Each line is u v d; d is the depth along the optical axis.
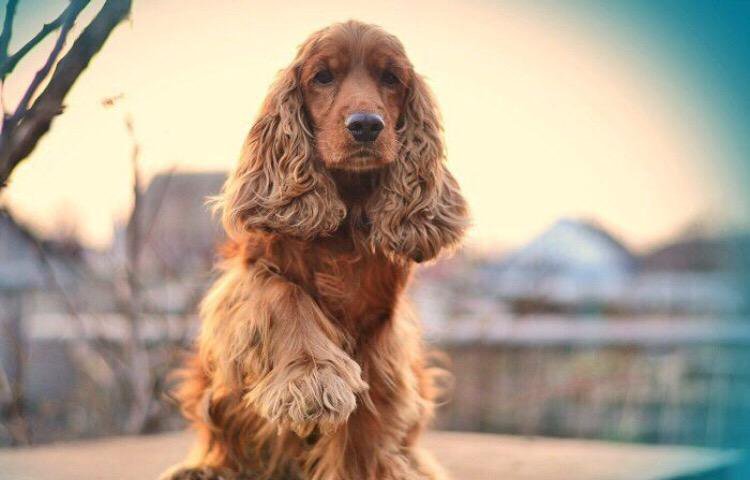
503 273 10.21
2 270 6.35
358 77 2.99
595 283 10.92
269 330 2.87
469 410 8.08
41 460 4.36
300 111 3.04
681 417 8.00
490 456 4.77
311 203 2.94
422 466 3.25
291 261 2.98
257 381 2.90
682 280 10.59
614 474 4.19
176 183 6.72
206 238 6.66
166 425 5.96
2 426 5.71
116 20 2.23
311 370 2.78
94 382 6.41
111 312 6.32
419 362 3.45
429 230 3.10
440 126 3.24
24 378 6.18
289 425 2.78
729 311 8.75
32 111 2.20
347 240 3.04
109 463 4.28
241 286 3.01
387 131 2.91
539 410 8.05
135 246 5.71
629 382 8.14
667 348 8.45
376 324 3.08
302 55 3.10
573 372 8.18
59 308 6.59
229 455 3.26
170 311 6.51
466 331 8.46
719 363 8.30
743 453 4.89
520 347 8.23
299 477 3.22
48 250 5.70
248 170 3.05
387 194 3.04
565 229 11.38
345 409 2.75
